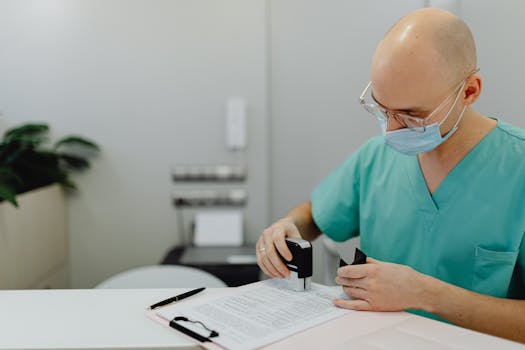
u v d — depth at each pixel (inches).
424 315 35.2
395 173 40.5
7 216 63.0
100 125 86.0
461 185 35.7
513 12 69.9
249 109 86.6
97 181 87.0
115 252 88.4
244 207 88.7
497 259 34.2
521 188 34.1
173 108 86.3
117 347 24.2
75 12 83.9
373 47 85.0
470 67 30.7
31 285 71.2
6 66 84.5
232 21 84.8
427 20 29.8
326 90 87.7
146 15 84.4
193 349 24.4
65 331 26.2
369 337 25.0
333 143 88.6
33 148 79.6
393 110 30.9
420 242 37.9
